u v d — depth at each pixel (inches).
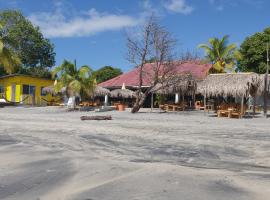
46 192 254.8
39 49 2404.0
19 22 2326.5
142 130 648.4
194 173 304.8
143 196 241.4
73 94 1370.6
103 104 1614.2
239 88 1027.3
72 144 480.7
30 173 309.4
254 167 345.7
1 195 247.9
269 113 1244.5
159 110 1355.8
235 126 741.9
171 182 273.9
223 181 279.3
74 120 895.7
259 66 1812.3
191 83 1246.9
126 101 1742.1
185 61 1279.5
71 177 295.0
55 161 358.6
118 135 575.5
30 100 1807.3
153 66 1283.2
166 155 408.5
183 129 671.1
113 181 279.9
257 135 583.8
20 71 2299.5
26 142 493.4
